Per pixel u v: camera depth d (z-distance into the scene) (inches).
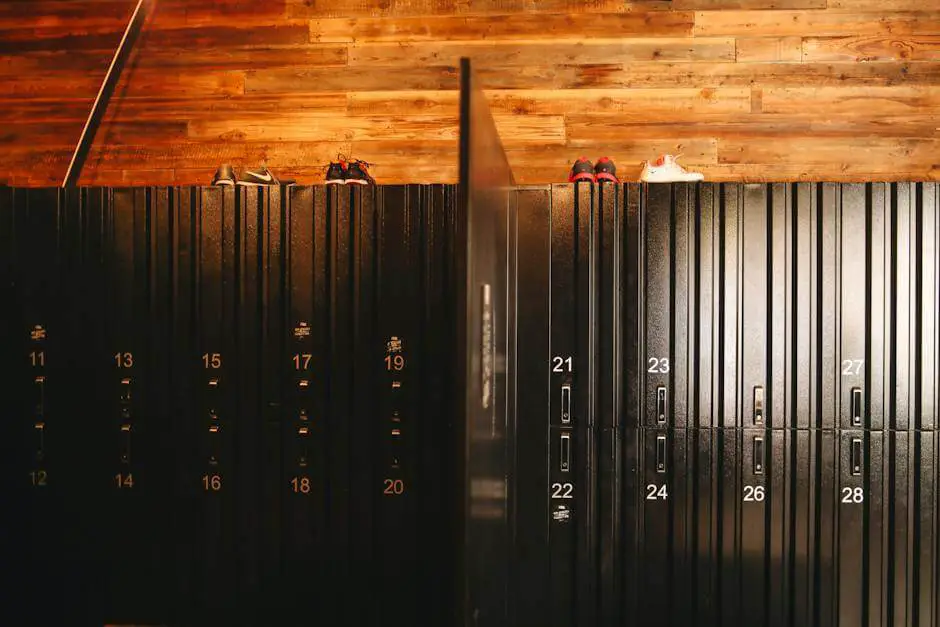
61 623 112.1
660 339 108.8
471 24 133.0
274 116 134.9
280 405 111.7
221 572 111.7
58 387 113.3
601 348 109.3
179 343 112.6
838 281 107.7
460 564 68.2
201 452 112.0
